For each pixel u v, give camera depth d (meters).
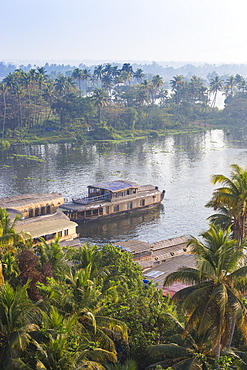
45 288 31.48
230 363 30.75
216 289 27.02
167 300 39.34
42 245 43.00
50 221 76.44
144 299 35.59
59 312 28.97
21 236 35.41
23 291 27.98
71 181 124.19
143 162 155.00
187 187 121.06
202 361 28.86
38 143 190.88
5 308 25.67
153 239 85.12
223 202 42.19
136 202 101.50
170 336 32.16
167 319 33.62
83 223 93.38
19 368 23.39
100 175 132.50
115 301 34.28
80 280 31.53
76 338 26.14
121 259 42.09
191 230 89.69
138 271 42.66
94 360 27.02
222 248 28.62
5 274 36.00
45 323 26.22
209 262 29.02
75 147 187.00
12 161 152.75
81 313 29.20
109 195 97.81
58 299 30.48
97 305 30.67
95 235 87.38
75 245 71.94
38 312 26.78
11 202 88.06
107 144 197.25
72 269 38.38
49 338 25.03
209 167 147.38
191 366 27.50
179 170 142.38
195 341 31.44
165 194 114.56
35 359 24.62
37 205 90.25
